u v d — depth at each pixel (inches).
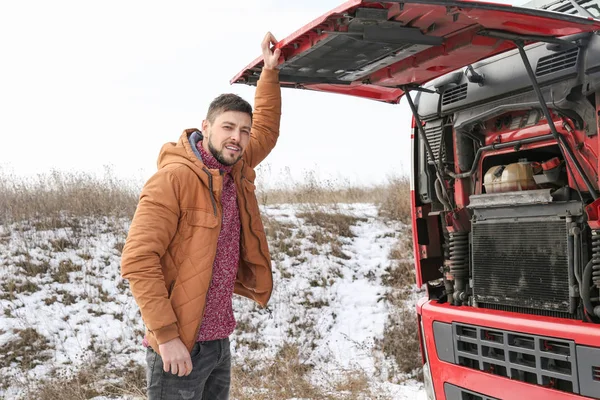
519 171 137.0
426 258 167.0
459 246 154.0
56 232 378.3
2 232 373.1
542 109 123.2
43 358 273.4
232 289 113.4
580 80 119.7
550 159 134.4
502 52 126.1
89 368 260.1
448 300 156.8
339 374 256.2
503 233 139.2
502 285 138.6
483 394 136.0
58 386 238.5
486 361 135.1
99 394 237.9
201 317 101.8
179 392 104.7
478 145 152.6
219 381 115.7
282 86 152.5
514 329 127.9
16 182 423.5
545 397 121.4
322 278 362.0
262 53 131.8
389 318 318.3
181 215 103.1
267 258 117.4
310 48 120.0
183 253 102.7
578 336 115.2
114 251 366.0
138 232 98.0
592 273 120.4
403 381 250.8
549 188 132.9
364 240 410.0
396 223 430.9
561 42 118.6
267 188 487.2
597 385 112.3
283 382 235.8
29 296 316.5
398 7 99.9
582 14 139.5
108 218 406.0
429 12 102.9
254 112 135.5
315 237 405.1
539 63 127.9
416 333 292.8
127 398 227.5
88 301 318.3
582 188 125.2
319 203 450.6
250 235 114.8
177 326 100.1
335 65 134.9
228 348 115.0
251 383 236.4
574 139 125.3
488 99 141.5
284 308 332.8
